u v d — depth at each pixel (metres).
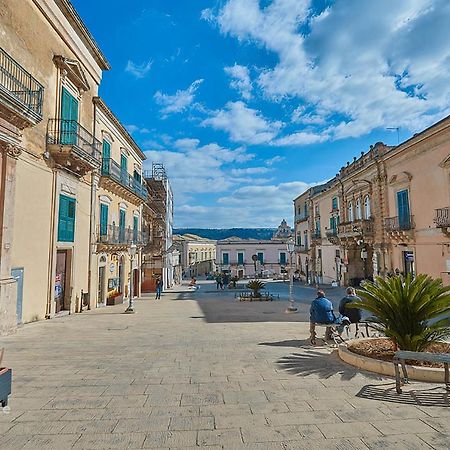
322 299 8.20
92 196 17.45
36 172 12.12
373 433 3.77
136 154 26.88
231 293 31.81
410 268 21.94
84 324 11.78
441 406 4.47
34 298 12.10
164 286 40.34
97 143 17.39
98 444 3.55
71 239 15.07
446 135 18.25
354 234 27.42
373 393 4.93
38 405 4.53
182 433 3.78
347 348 6.92
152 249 35.28
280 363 6.48
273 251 67.81
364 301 7.05
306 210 46.59
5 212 9.81
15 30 10.91
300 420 4.09
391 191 23.88
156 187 37.97
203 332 10.05
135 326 11.34
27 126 10.56
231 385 5.29
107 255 20.00
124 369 6.13
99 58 18.09
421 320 6.39
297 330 10.29
